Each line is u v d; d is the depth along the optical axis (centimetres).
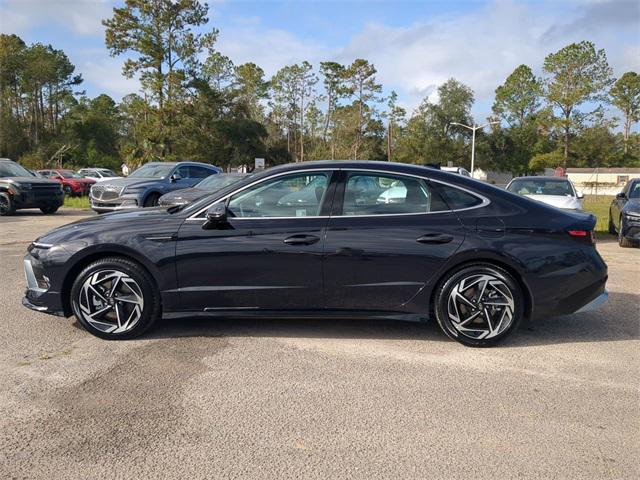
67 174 3156
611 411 341
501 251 442
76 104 8450
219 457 283
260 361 418
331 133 7775
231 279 452
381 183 461
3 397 351
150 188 1438
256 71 8850
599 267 457
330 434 308
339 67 8494
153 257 448
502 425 322
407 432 312
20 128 7225
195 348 446
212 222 446
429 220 451
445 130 6894
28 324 508
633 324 529
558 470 275
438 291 453
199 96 5316
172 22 5047
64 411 333
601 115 7031
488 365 417
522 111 8650
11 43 7106
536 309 452
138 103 5291
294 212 458
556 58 6944
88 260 462
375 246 445
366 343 463
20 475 266
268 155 7000
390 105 7912
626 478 269
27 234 1204
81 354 430
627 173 6962
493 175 8050
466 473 271
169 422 320
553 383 384
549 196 1227
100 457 282
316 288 451
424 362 421
